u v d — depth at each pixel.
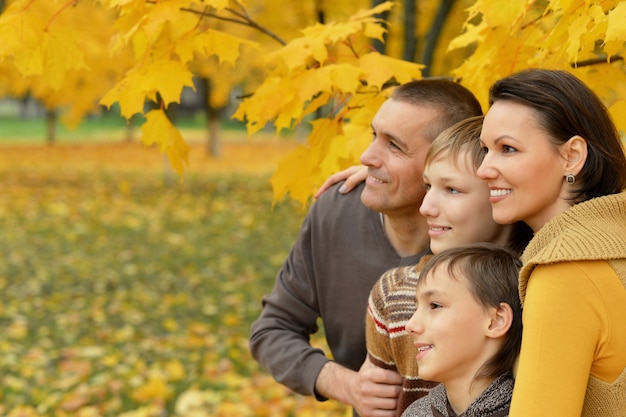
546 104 1.68
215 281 10.36
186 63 2.79
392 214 2.49
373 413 2.34
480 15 3.74
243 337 7.92
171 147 2.79
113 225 14.23
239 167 25.58
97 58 11.09
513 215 1.74
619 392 1.59
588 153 1.71
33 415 5.77
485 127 1.76
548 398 1.54
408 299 2.19
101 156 29.22
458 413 1.87
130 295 9.59
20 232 13.35
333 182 2.82
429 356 1.85
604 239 1.59
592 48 2.41
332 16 5.12
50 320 8.55
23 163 25.66
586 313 1.55
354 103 2.98
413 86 2.46
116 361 7.00
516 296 1.80
